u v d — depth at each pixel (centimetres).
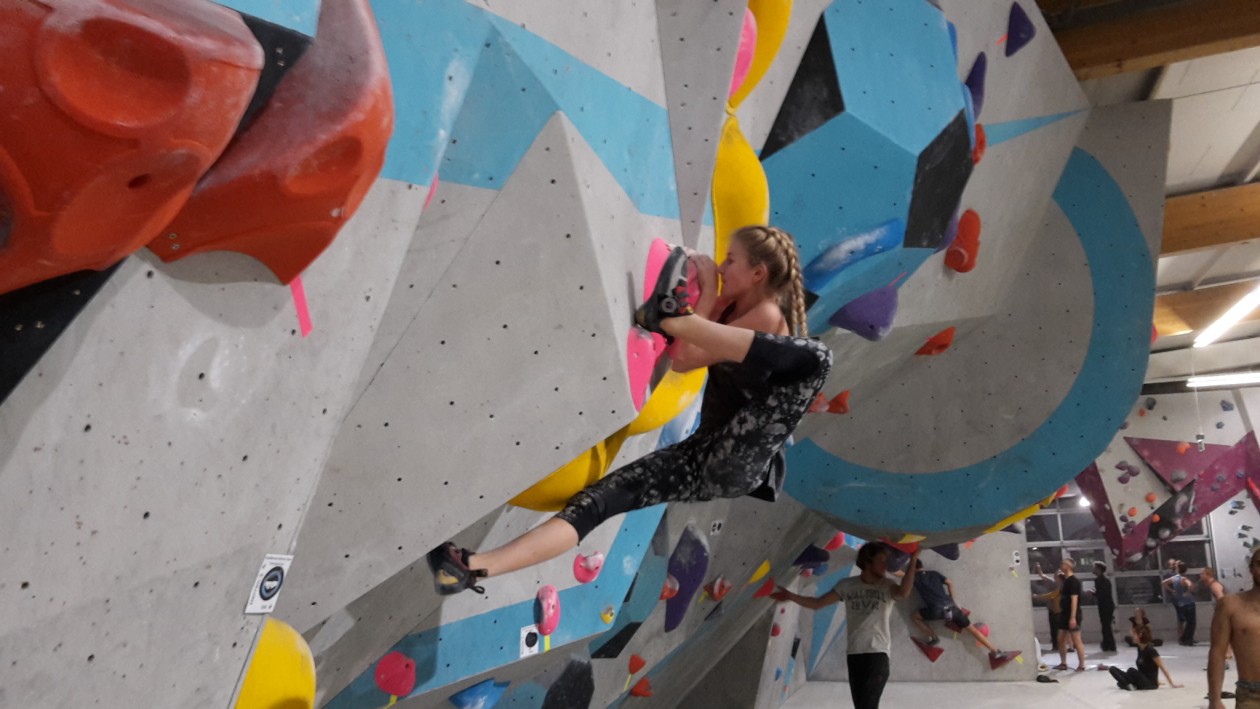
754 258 211
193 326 123
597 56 216
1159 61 582
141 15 96
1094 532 1605
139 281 114
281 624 175
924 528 580
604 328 201
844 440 595
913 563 609
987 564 1000
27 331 103
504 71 187
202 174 110
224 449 132
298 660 176
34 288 104
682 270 207
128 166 98
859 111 335
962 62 436
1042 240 595
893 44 365
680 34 250
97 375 112
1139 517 1495
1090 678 1028
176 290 119
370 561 185
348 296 148
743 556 562
